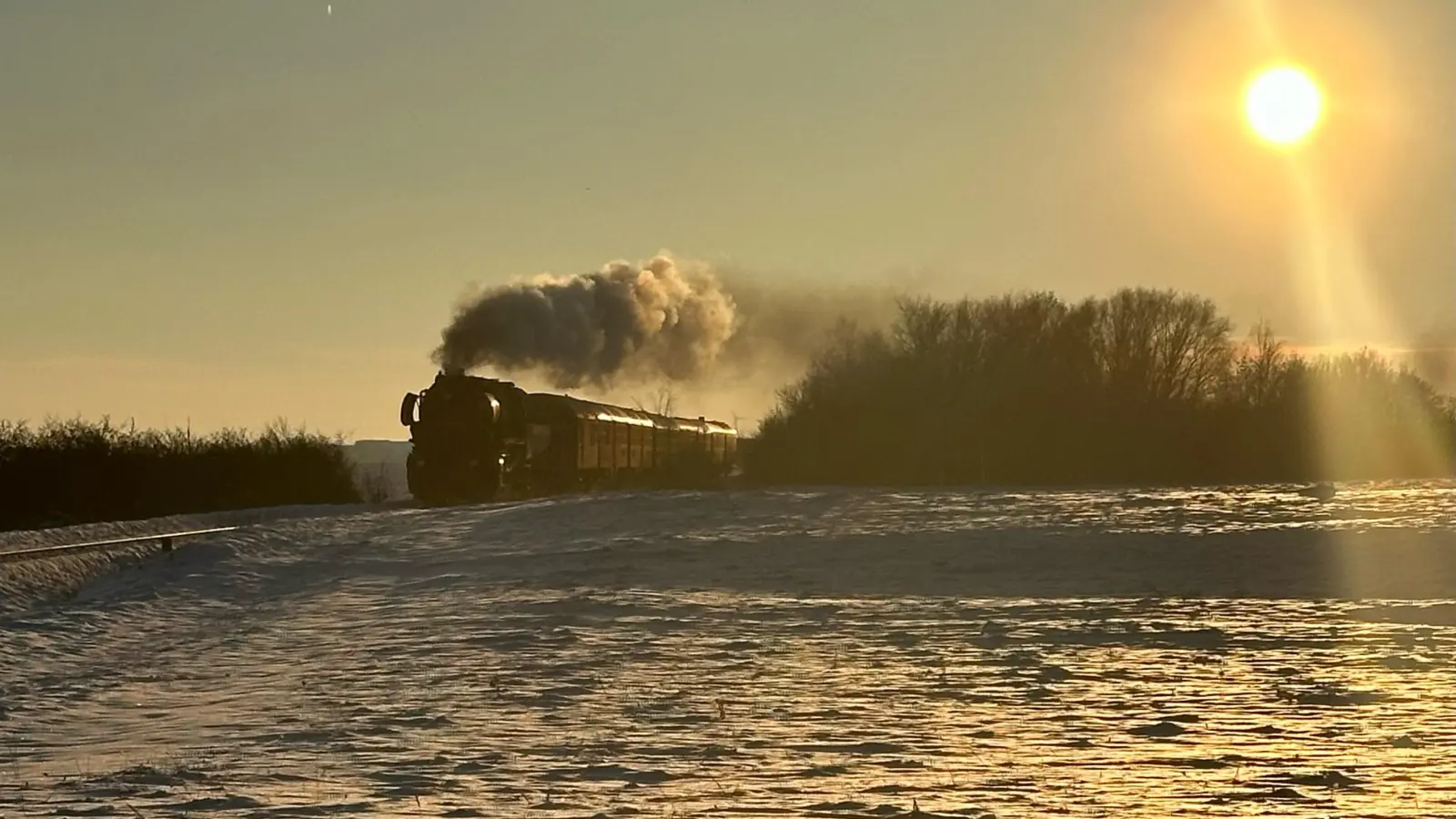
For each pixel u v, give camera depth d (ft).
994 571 99.25
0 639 75.05
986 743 41.29
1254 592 85.05
